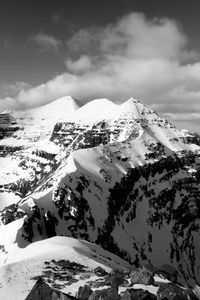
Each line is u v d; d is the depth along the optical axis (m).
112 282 44.50
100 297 35.28
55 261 65.00
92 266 67.44
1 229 152.75
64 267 60.56
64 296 32.47
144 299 34.84
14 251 130.50
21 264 60.09
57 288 46.25
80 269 60.44
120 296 35.38
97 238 182.50
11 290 46.66
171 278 52.06
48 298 32.97
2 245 139.38
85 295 37.91
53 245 88.56
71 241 98.06
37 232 154.62
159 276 51.91
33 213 164.00
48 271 55.75
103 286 45.97
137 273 47.25
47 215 169.25
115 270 53.88
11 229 147.62
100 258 82.62
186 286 47.09
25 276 52.84
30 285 48.56
